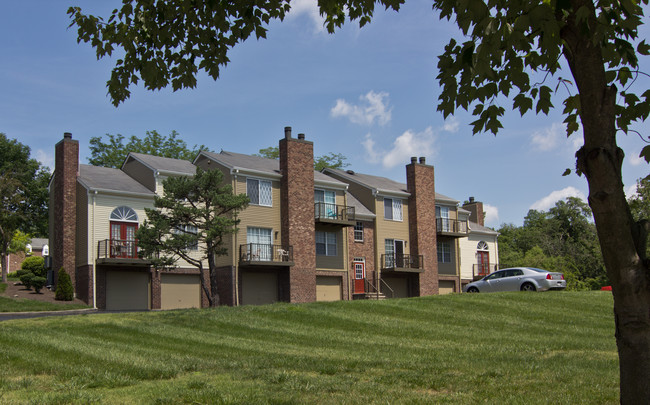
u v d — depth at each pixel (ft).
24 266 111.34
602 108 16.39
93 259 100.42
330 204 128.06
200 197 106.11
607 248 16.12
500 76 19.63
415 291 139.44
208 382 29.68
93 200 102.06
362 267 133.69
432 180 147.23
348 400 25.02
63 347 39.70
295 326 57.77
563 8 16.39
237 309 67.36
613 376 30.50
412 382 29.22
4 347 38.78
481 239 164.76
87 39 25.96
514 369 33.14
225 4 25.54
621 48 19.90
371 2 27.09
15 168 177.58
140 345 44.93
